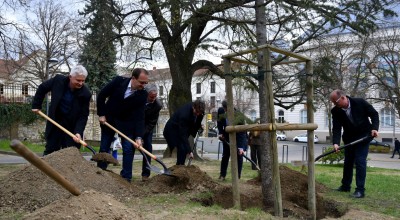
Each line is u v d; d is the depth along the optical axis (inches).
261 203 234.2
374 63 1075.3
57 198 189.6
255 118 216.2
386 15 290.0
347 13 261.9
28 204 185.8
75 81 237.8
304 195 245.1
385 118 1752.0
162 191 241.0
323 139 1926.7
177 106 613.6
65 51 1251.8
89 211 130.5
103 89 260.5
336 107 277.6
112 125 266.8
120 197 209.6
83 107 247.6
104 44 617.6
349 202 242.4
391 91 1200.2
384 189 302.2
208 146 1326.3
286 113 1935.3
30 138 1107.3
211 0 309.0
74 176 211.6
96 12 583.5
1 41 646.5
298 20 248.1
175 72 611.5
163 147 1184.8
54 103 239.5
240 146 312.7
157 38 605.3
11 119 1060.5
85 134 1231.5
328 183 327.9
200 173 256.8
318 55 348.5
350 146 281.0
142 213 172.1
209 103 1941.4
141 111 264.8
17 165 470.3
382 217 199.9
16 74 1370.6
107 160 246.7
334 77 303.0
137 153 941.2
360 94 1093.1
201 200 221.0
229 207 224.8
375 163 859.4
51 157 219.8
